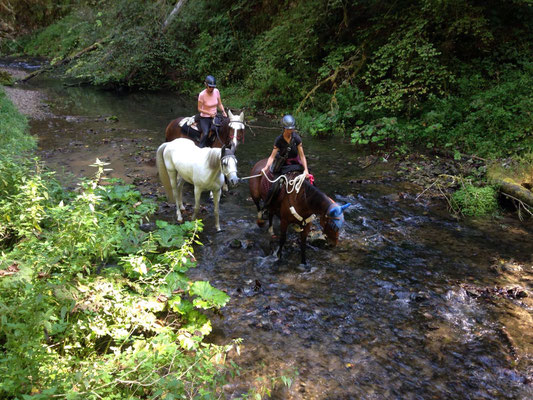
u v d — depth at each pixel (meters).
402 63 12.11
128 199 6.71
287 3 17.73
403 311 4.77
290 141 5.28
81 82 21.44
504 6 12.25
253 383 3.66
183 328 4.13
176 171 6.58
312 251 6.05
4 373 2.75
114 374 3.24
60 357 3.36
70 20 27.45
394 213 7.37
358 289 5.16
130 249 5.13
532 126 9.45
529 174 7.99
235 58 19.22
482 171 8.67
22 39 29.20
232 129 7.78
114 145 11.09
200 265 5.57
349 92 12.88
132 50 19.48
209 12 20.88
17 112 12.92
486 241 6.42
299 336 4.32
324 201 4.76
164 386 2.96
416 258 5.89
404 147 10.45
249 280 5.28
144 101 17.69
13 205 4.65
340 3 14.20
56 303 3.64
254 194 6.03
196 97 18.33
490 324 4.55
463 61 12.34
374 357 4.05
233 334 4.30
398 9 13.73
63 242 4.09
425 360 4.03
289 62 16.02
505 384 3.75
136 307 3.95
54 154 10.10
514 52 11.51
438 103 11.38
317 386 3.68
